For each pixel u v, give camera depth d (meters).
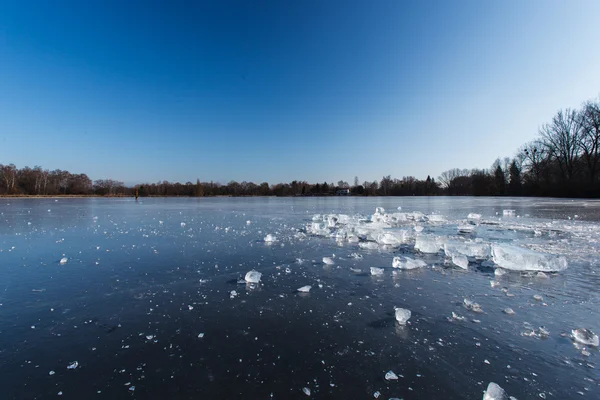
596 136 35.31
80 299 3.50
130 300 3.47
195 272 4.65
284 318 2.97
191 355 2.30
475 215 12.36
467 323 2.83
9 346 2.45
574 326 2.75
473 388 1.91
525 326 2.76
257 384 1.95
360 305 3.29
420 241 6.20
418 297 3.52
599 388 1.90
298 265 5.07
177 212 18.02
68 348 2.42
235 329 2.73
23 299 3.50
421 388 1.91
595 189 33.59
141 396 1.84
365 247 6.62
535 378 2.01
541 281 4.09
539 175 44.47
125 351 2.37
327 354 2.31
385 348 2.39
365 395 1.84
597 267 4.75
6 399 1.82
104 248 6.55
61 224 11.23
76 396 1.85
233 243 7.16
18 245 6.91
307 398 1.81
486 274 4.46
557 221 11.05
